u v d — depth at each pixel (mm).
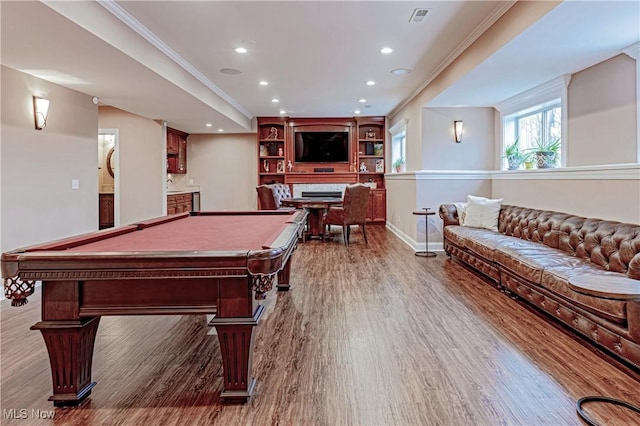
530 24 2838
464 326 2924
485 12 3316
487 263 4012
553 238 3713
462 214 5363
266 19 3430
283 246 1874
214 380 2168
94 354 2508
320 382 2133
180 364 2367
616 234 2910
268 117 8930
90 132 4895
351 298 3643
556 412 1832
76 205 4645
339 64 4766
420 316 3148
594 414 1807
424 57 4520
